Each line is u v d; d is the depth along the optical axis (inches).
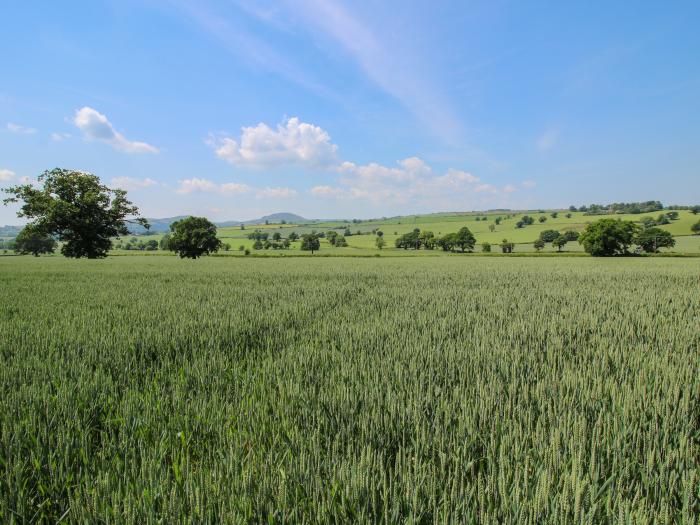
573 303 450.9
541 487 93.4
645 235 2925.7
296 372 191.8
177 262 1979.6
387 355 223.5
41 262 1859.0
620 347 244.8
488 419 138.9
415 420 137.2
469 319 341.4
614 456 113.9
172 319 342.6
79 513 92.2
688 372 182.7
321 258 2696.9
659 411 143.3
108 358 215.5
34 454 117.8
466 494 97.5
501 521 90.7
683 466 110.7
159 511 93.7
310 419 143.6
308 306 434.0
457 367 202.1
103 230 1737.2
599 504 92.4
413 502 92.5
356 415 145.6
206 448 127.0
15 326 304.8
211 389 175.0
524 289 631.8
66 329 290.4
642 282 764.6
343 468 104.3
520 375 186.7
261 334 296.4
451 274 1023.6
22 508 96.3
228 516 87.8
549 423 136.8
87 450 121.9
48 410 146.0
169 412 147.7
